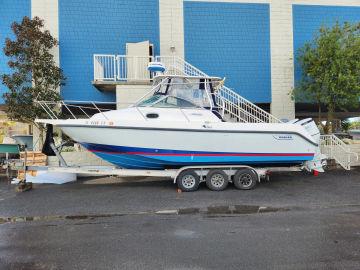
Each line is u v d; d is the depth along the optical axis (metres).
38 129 12.76
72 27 13.69
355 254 4.36
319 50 12.58
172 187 9.30
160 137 8.57
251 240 4.93
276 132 9.00
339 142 12.65
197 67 14.33
